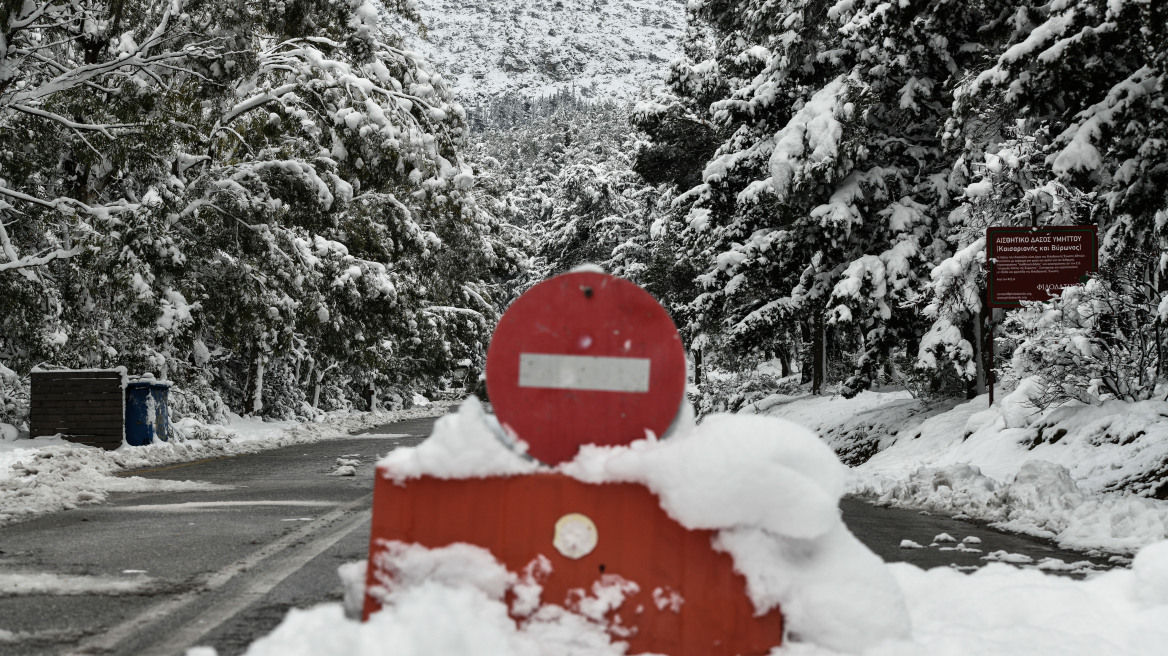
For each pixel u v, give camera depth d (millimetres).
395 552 4070
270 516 10508
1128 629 4832
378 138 29625
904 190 23016
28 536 9141
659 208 43906
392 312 35906
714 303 32750
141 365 28078
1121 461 12406
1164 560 5250
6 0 20859
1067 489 10781
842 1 22000
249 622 5492
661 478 3988
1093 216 14867
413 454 4125
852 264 22703
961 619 5047
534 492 4059
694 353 41094
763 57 26891
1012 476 13477
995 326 20547
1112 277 15188
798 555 4086
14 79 24000
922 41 20391
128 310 25609
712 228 31781
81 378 21531
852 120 22141
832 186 23281
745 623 3994
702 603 4008
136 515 10820
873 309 22891
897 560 7859
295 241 30156
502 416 4129
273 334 33031
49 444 20859
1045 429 14961
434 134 32719
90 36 24688
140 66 24391
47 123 25500
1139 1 11625
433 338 57469
